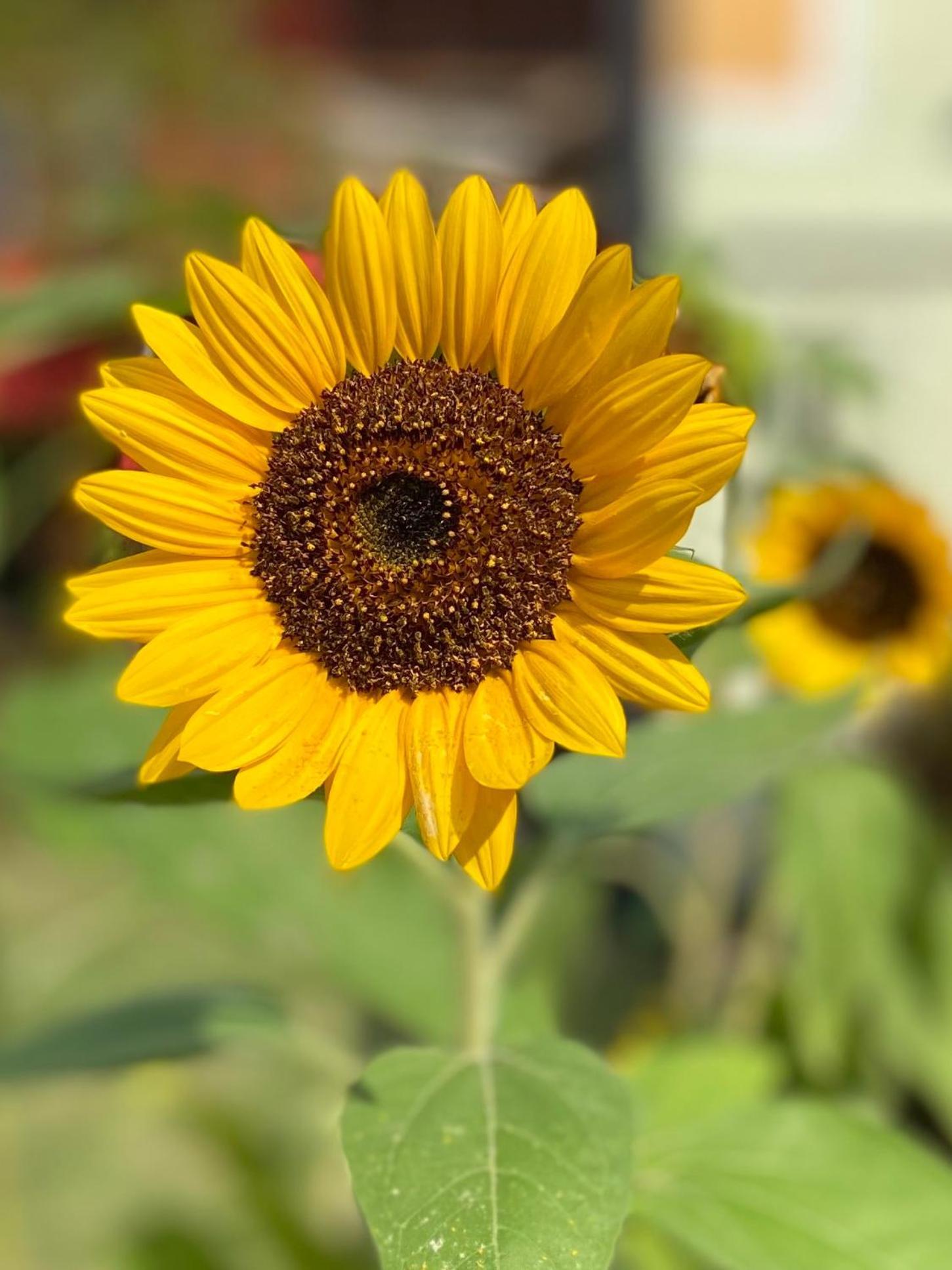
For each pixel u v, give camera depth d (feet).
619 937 2.23
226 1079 2.28
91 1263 2.00
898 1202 1.12
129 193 1.56
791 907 1.71
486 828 0.83
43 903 2.79
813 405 2.05
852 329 2.60
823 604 1.66
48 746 1.59
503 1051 0.97
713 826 2.24
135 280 1.46
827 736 1.27
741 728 1.19
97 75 3.65
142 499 0.89
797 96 2.58
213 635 0.90
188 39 3.73
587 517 0.89
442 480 0.91
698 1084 1.35
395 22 4.59
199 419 0.91
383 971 1.59
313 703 0.90
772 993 1.80
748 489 1.63
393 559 0.92
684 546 0.95
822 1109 1.19
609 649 0.86
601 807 1.14
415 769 0.86
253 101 3.83
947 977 1.71
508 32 4.31
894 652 1.66
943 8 2.50
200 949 2.57
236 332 0.90
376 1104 0.90
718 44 2.59
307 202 2.97
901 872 1.71
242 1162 1.83
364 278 0.89
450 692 0.89
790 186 2.59
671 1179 1.14
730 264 2.44
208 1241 1.77
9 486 1.90
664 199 2.62
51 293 1.44
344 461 0.92
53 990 2.45
